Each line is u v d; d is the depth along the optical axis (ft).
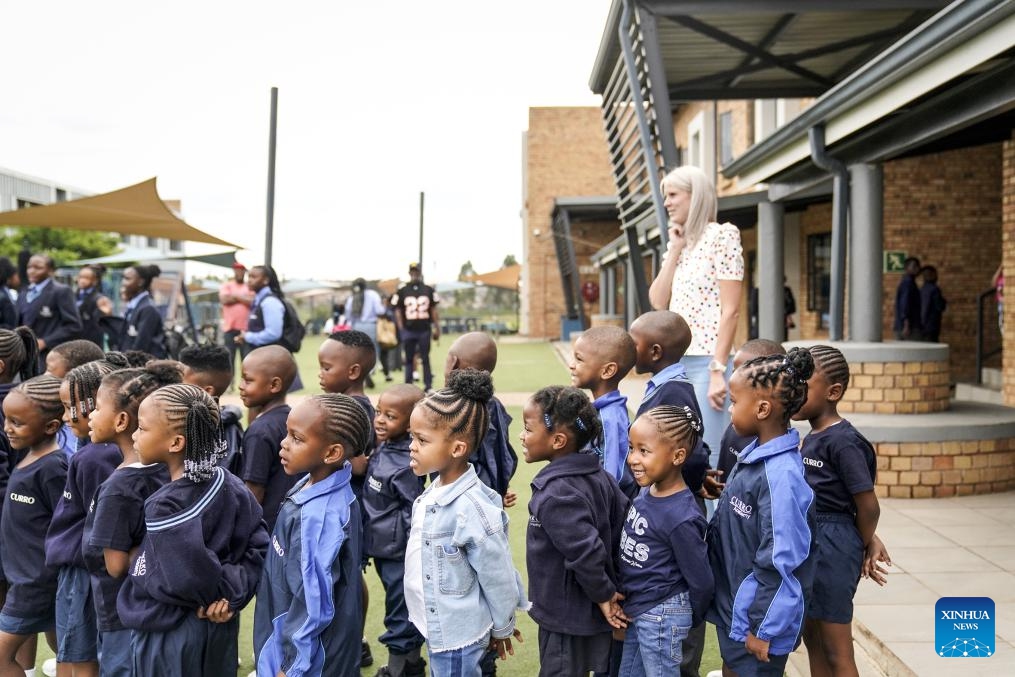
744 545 7.82
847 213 21.26
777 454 7.74
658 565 8.02
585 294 88.28
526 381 45.16
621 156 29.73
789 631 7.44
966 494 18.17
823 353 9.22
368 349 12.00
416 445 8.32
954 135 24.68
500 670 11.00
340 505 8.41
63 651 9.28
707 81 29.78
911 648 10.28
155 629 7.90
